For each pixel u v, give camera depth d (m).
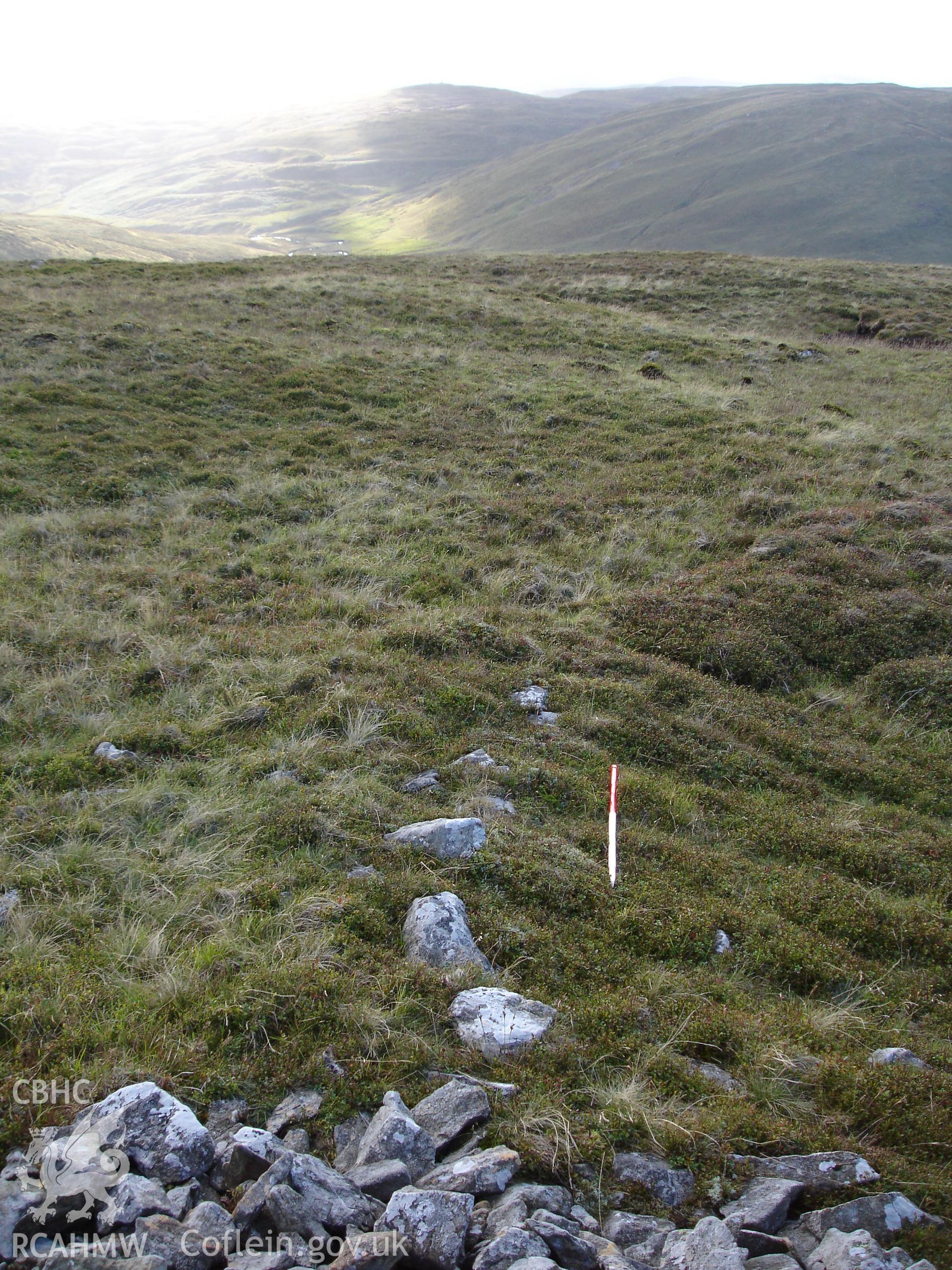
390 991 4.71
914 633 10.96
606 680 9.32
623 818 7.10
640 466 16.78
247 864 5.89
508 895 5.82
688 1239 3.33
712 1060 4.61
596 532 13.91
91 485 14.49
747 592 11.67
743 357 26.39
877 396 23.17
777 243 161.38
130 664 8.91
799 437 18.59
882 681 10.12
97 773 6.96
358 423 18.53
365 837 6.20
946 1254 3.38
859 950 5.96
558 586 11.86
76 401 17.94
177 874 5.75
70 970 4.78
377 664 8.98
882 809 7.86
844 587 11.92
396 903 5.54
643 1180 3.73
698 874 6.39
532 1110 4.00
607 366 24.00
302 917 5.30
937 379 25.59
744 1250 3.25
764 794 7.89
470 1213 3.33
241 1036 4.31
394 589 11.54
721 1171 3.79
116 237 193.00
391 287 30.50
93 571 11.42
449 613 10.64
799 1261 3.36
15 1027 4.29
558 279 37.84
